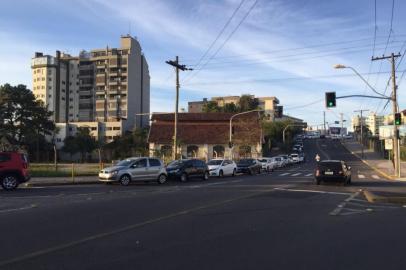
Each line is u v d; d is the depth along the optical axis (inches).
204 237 405.7
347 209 624.1
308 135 6673.2
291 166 2672.2
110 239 393.4
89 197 765.3
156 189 955.3
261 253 344.5
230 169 1583.4
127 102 5703.7
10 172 931.3
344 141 5684.1
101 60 5861.2
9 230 435.2
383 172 1902.1
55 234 415.2
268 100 6565.0
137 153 3250.5
